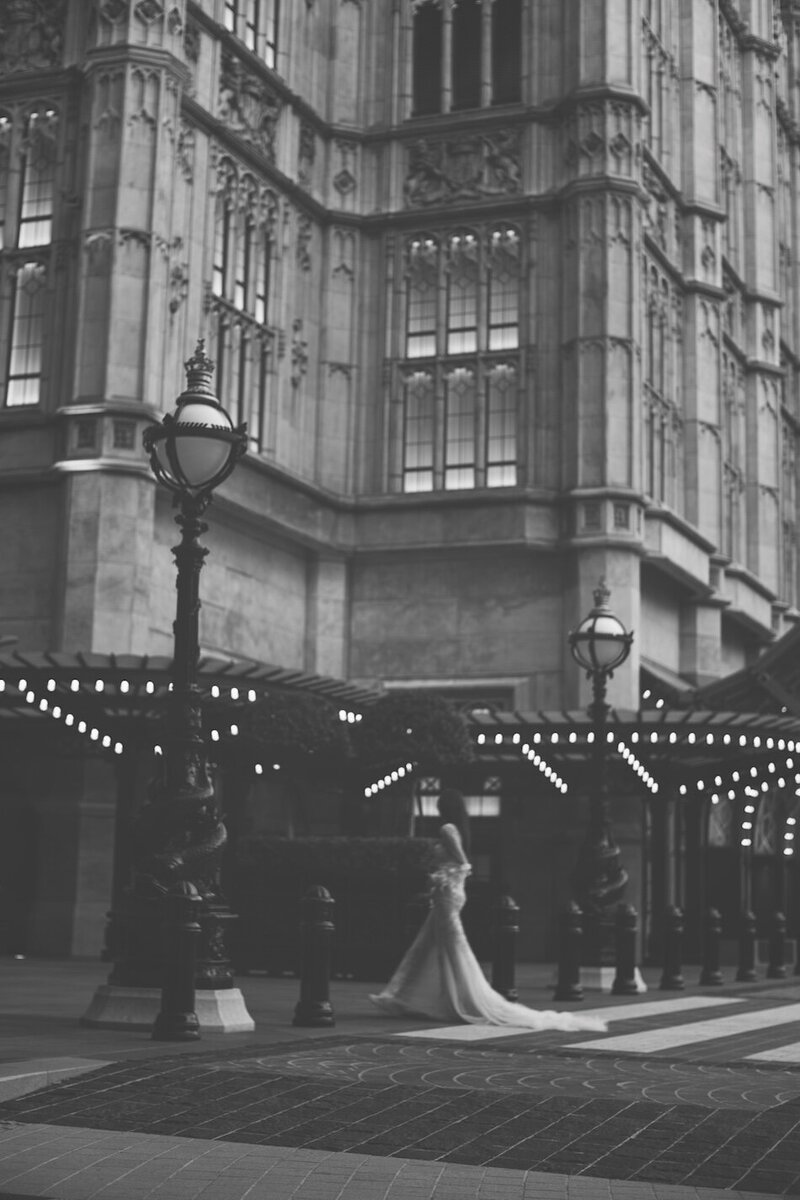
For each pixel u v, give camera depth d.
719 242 45.69
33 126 32.84
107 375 30.39
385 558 38.03
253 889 22.41
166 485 13.26
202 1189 6.66
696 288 44.59
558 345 38.00
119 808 26.34
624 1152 7.59
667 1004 18.92
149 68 31.52
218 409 13.29
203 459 12.92
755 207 52.72
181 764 13.08
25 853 29.16
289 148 37.84
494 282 38.94
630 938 21.09
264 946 22.28
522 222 38.62
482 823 36.28
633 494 36.50
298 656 37.44
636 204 37.97
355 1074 9.80
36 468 30.69
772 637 50.44
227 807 26.23
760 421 51.50
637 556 36.62
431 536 37.59
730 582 45.97
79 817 28.89
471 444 38.41
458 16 40.47
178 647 13.16
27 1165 7.05
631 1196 6.66
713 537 43.97
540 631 36.97
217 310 34.41
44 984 19.33
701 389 44.50
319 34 39.97
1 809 29.38
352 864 21.77
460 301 39.16
